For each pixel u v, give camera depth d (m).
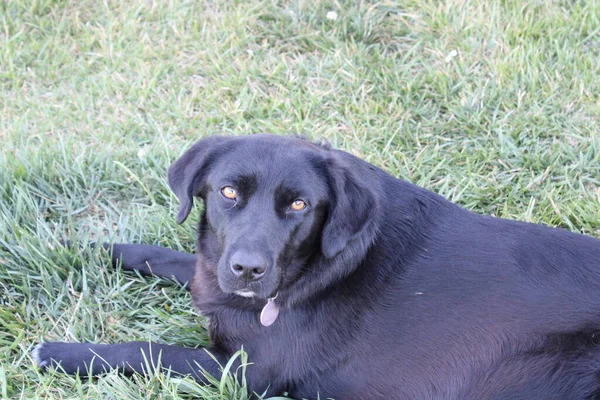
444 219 1.99
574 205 2.26
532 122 2.43
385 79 2.50
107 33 2.63
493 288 1.94
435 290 1.94
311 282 1.94
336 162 1.92
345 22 2.62
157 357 1.99
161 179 2.29
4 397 1.95
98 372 2.00
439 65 2.54
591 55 2.54
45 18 2.66
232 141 1.94
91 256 2.15
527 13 2.60
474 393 1.93
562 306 1.93
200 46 2.60
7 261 2.14
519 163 2.36
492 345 1.92
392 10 2.66
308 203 1.90
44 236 2.18
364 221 1.91
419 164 2.34
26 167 2.28
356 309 1.95
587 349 1.92
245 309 1.96
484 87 2.46
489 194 2.30
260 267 1.87
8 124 2.42
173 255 2.16
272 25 2.64
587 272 1.95
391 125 2.43
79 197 2.29
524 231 1.98
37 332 2.05
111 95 2.50
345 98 2.48
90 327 2.07
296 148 1.93
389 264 1.96
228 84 2.50
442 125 2.44
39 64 2.57
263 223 1.89
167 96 2.50
